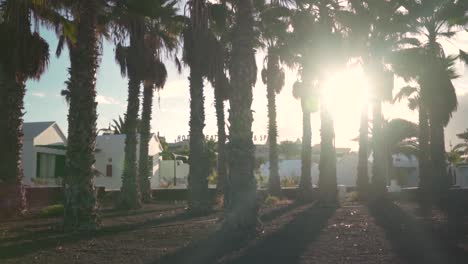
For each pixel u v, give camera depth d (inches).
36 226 544.4
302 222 568.7
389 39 986.7
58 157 1283.2
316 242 410.9
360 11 896.3
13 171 654.5
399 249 374.3
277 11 873.5
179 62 828.0
